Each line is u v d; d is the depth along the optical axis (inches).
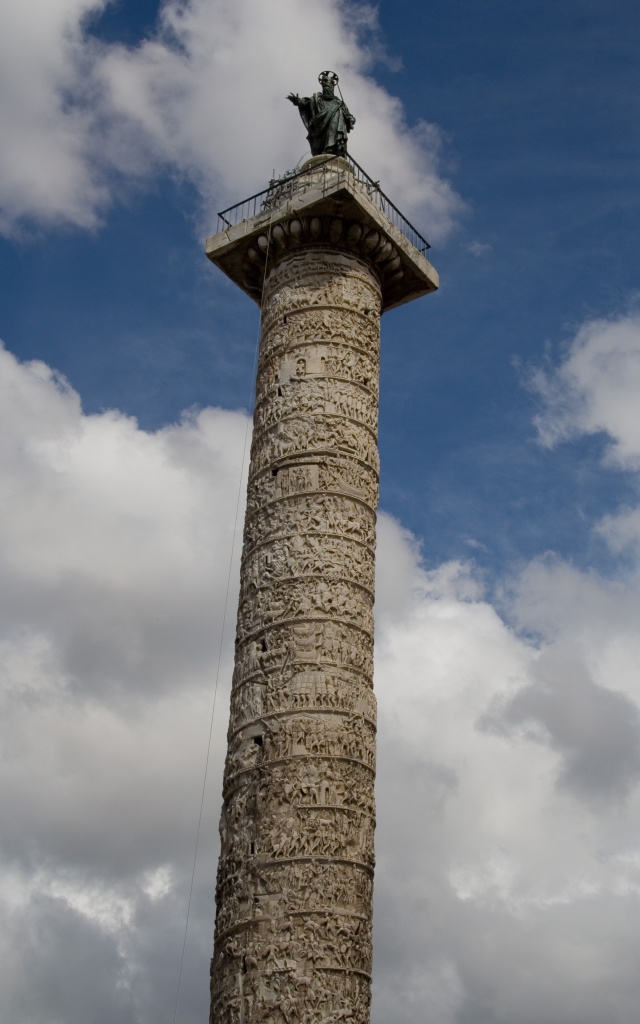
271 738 757.3
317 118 964.6
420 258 943.0
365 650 795.4
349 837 733.9
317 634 780.0
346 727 760.3
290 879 714.8
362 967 711.7
